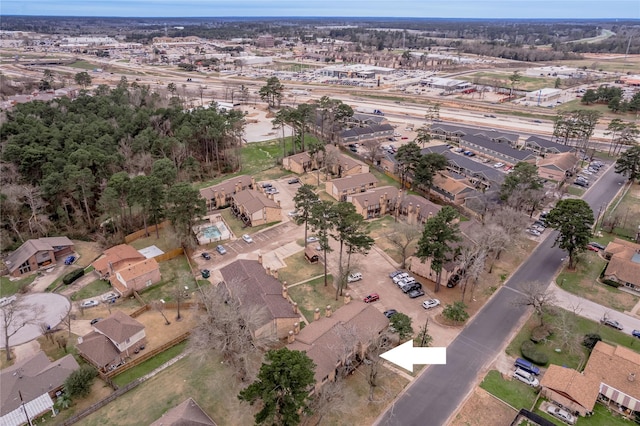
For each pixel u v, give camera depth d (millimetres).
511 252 84062
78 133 116750
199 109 149625
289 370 42125
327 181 112250
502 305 69625
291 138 159375
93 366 56594
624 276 73625
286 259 83312
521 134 163750
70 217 98562
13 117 134375
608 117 186500
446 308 64750
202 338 54219
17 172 101438
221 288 66000
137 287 74125
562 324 62062
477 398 52312
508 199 91062
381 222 97500
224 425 47844
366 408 50812
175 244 88312
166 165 104125
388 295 71938
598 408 51438
